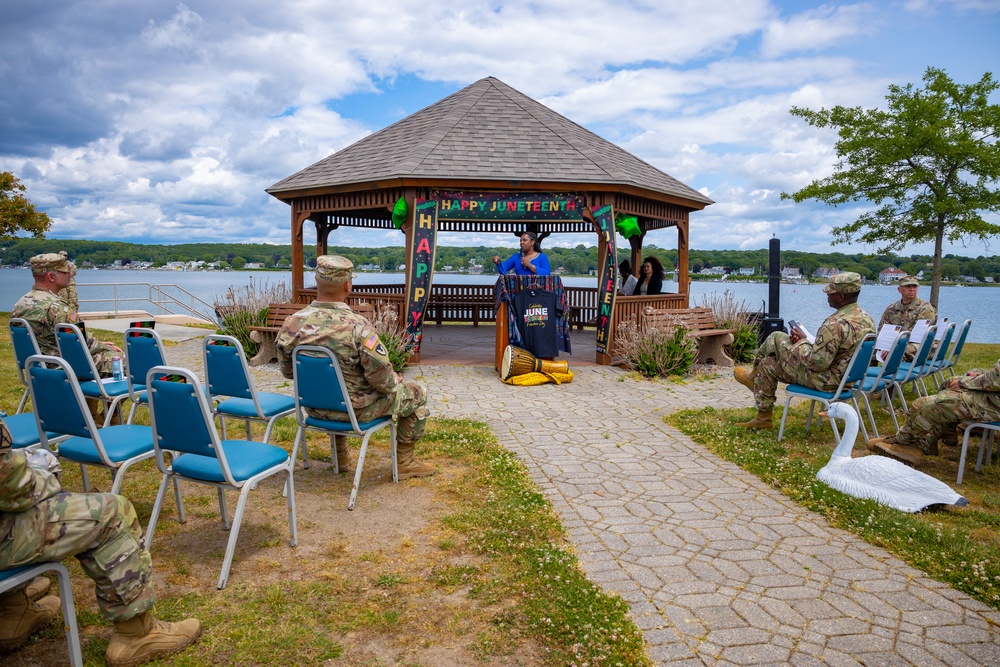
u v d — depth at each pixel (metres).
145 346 5.18
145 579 2.75
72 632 2.59
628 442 6.24
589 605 3.20
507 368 8.91
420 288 10.09
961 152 12.92
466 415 7.20
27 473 2.34
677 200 11.47
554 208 10.14
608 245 10.20
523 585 3.41
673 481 5.14
